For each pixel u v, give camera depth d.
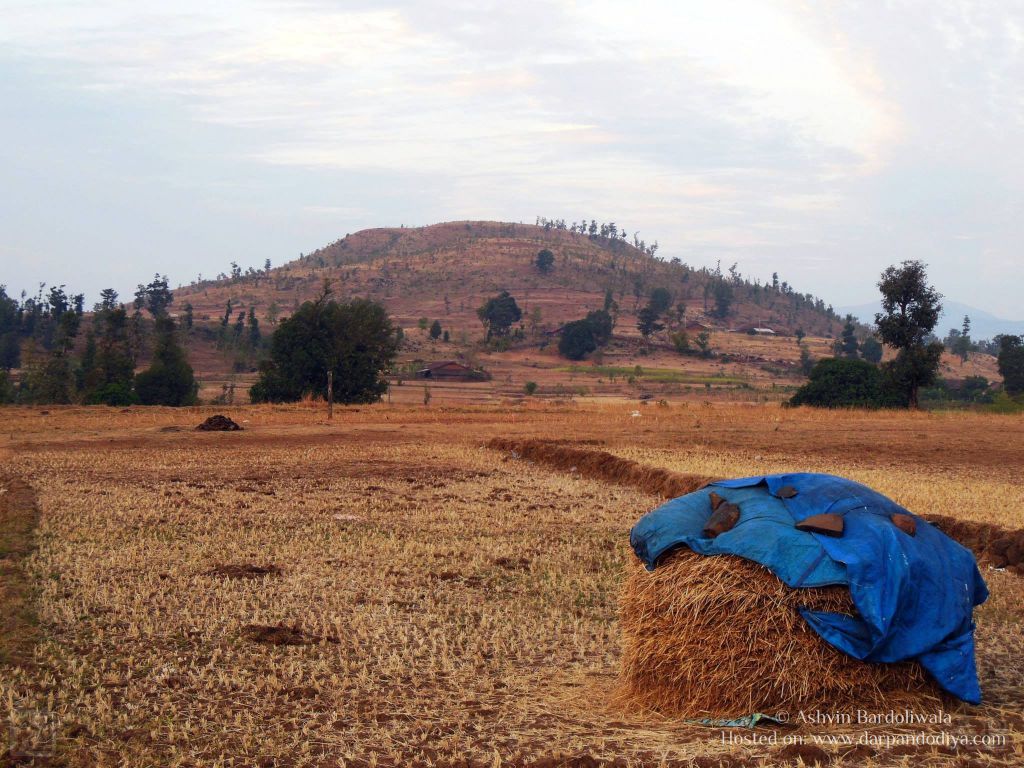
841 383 55.25
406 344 153.38
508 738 7.01
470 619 10.70
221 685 8.30
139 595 11.30
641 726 7.18
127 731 7.18
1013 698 7.64
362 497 20.34
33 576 12.17
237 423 41.16
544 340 162.00
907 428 38.22
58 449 30.41
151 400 72.38
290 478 23.72
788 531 7.38
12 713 7.35
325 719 7.55
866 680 7.04
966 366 173.38
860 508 7.57
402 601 11.42
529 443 30.03
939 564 7.32
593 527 16.95
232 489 21.33
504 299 163.50
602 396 101.31
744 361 156.25
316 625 10.27
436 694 8.15
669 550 7.77
